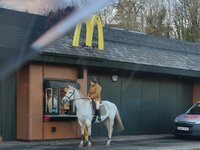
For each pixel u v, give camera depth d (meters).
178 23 36.84
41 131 13.60
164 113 19.25
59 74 14.29
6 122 13.41
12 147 12.12
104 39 17.81
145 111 18.28
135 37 19.38
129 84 17.56
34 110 13.41
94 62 14.84
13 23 12.71
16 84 13.67
